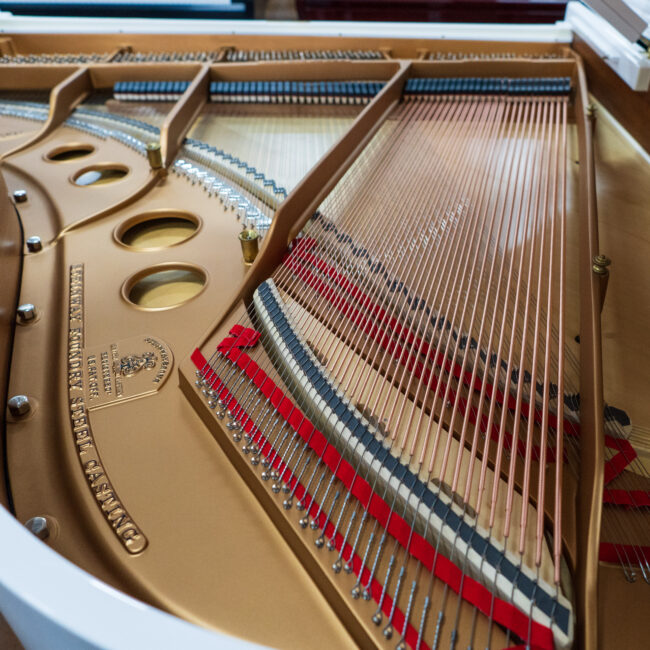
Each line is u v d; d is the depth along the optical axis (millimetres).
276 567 1265
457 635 1104
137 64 3516
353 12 4457
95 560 1271
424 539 1250
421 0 4355
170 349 1795
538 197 2574
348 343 1844
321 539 1256
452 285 2098
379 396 1651
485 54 3822
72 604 837
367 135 3055
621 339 1901
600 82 3342
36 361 1769
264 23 3852
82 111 3371
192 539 1309
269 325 1859
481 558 1225
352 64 3549
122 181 2691
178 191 2629
